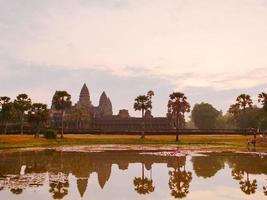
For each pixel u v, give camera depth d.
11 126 121.31
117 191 27.06
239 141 89.00
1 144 74.19
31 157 53.84
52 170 38.72
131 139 95.19
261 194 25.70
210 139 94.44
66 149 71.94
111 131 117.12
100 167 42.06
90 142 90.44
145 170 39.41
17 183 29.75
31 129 121.75
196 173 36.69
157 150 68.88
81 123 164.88
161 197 24.83
